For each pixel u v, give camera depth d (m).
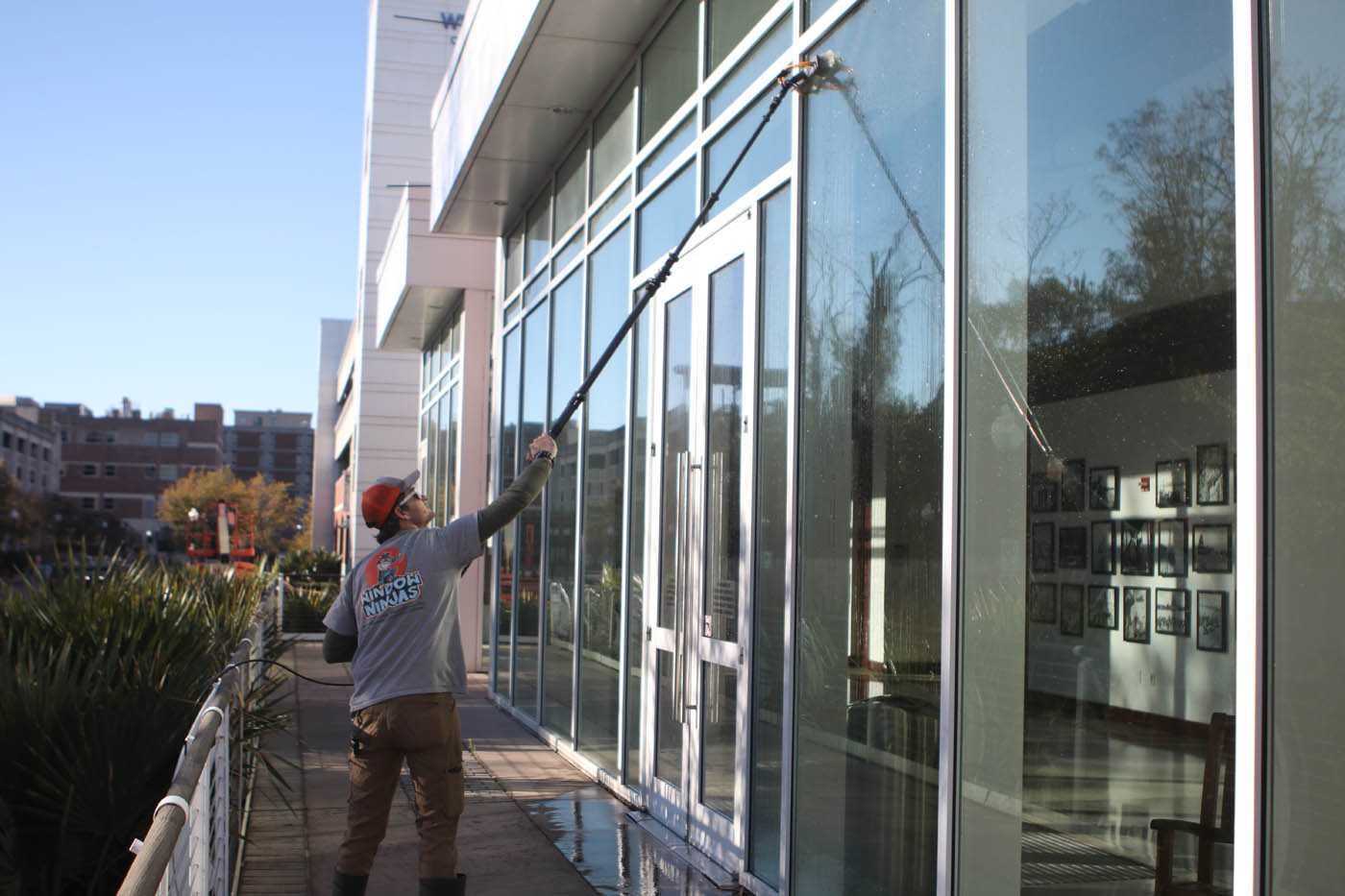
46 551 73.12
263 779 7.15
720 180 5.47
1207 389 2.48
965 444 3.35
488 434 13.92
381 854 5.43
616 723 6.81
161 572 7.59
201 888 3.00
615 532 7.01
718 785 5.17
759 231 4.97
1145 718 2.59
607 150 7.50
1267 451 2.31
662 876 4.98
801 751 4.30
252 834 5.82
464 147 9.04
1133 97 2.75
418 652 3.92
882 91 3.95
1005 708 3.09
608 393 7.28
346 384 38.66
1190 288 2.54
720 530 5.27
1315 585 2.20
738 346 5.16
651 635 6.11
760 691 4.77
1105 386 2.78
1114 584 2.71
